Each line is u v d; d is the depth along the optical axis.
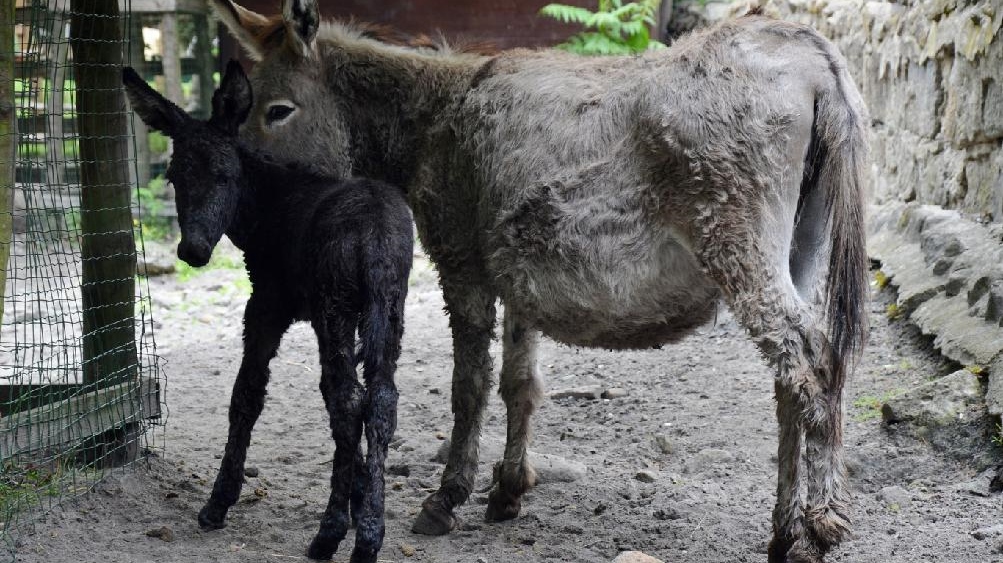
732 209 3.73
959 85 6.74
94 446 4.73
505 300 4.41
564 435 5.77
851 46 9.34
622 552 4.08
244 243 4.42
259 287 4.40
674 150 3.80
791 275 4.09
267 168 4.41
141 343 5.24
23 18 5.32
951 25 6.86
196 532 4.33
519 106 4.27
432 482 5.09
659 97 3.87
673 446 5.39
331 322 3.97
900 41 8.07
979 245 6.05
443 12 12.08
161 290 10.47
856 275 3.76
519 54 4.55
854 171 3.75
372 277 3.92
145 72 12.90
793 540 3.75
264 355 4.39
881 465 4.77
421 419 6.28
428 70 4.75
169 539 4.23
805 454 3.99
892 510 4.35
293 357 7.90
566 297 4.13
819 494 3.66
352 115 4.88
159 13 12.36
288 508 4.66
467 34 12.08
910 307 6.32
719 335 7.31
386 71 4.81
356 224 3.98
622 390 6.43
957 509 4.25
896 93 8.25
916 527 4.14
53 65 5.68
